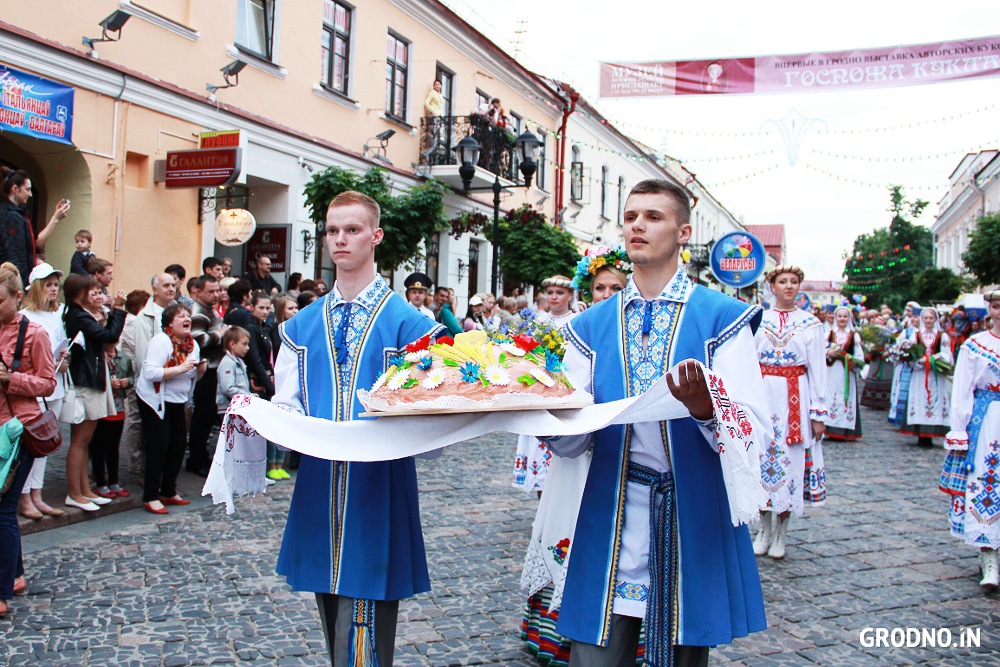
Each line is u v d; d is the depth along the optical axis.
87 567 4.65
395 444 2.37
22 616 3.91
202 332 7.11
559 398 2.34
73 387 5.54
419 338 2.68
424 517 6.04
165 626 3.85
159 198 10.44
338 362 2.76
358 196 2.81
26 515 5.33
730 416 2.11
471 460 8.52
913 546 5.73
